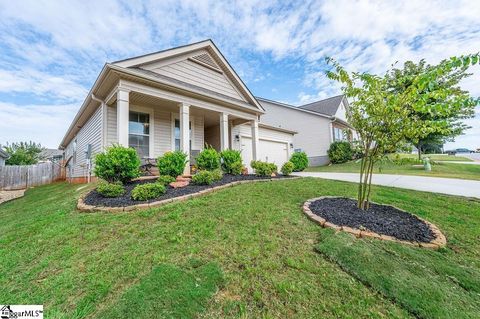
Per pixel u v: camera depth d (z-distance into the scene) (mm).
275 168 7910
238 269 2162
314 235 2867
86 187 6207
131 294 1805
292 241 2701
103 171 4969
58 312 1708
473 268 2326
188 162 7184
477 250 2715
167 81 6840
